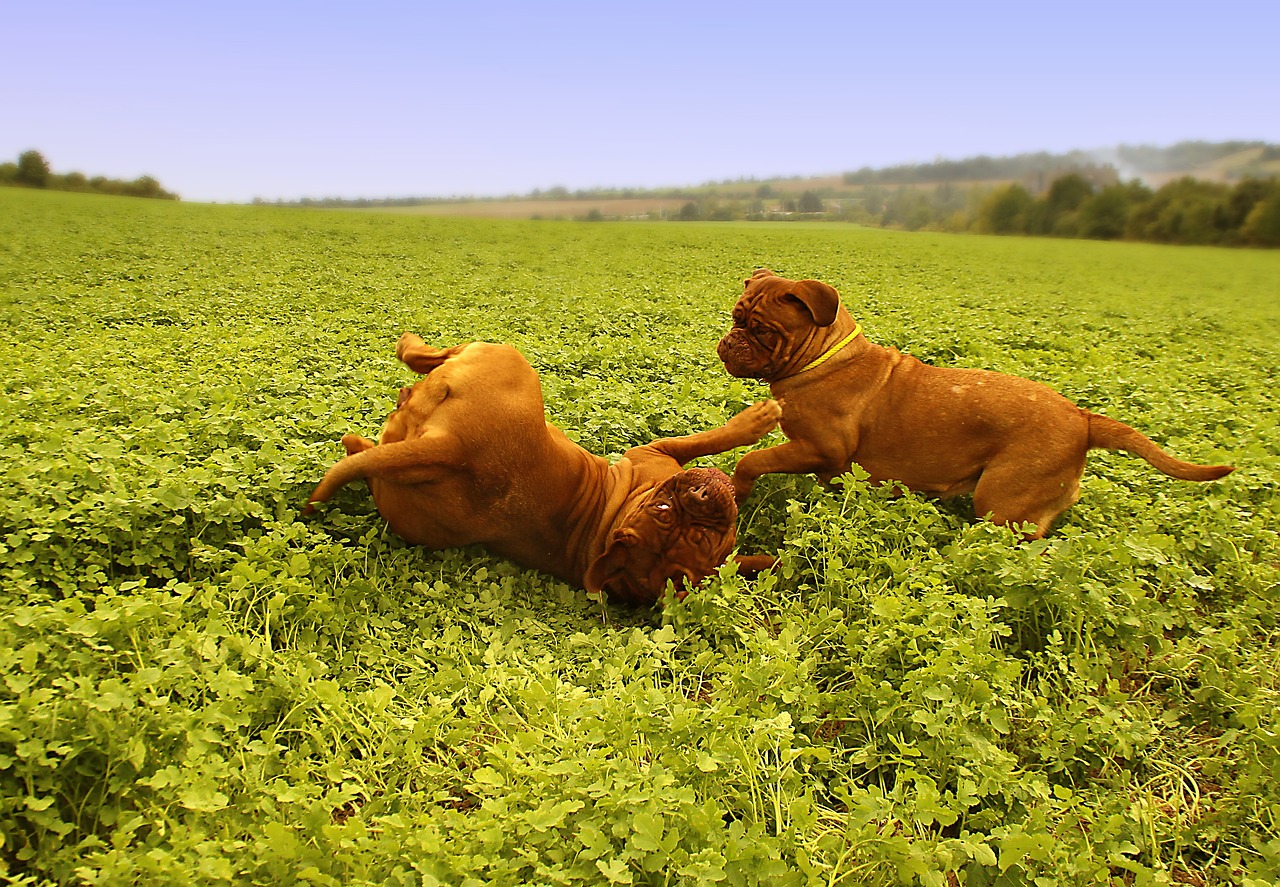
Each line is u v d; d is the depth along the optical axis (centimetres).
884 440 178
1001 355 355
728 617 137
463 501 138
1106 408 271
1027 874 96
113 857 79
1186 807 113
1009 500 168
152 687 97
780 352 177
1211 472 160
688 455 168
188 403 201
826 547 153
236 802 94
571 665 127
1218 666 135
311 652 120
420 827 91
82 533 128
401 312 396
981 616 127
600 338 339
